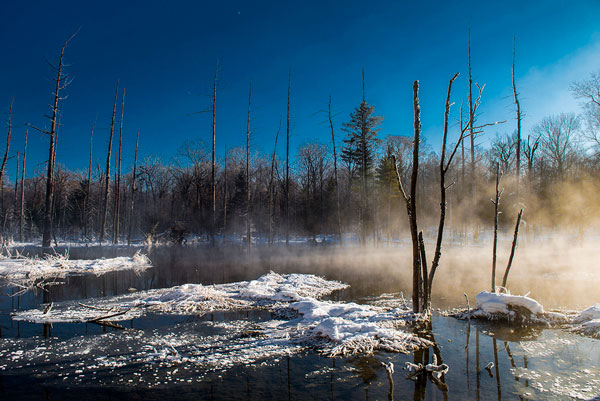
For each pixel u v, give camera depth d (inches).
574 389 182.2
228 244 1155.3
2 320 316.5
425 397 175.3
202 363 220.7
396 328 279.1
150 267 665.0
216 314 337.4
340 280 518.0
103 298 404.8
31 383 195.6
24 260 655.8
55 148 968.9
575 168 1243.8
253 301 381.7
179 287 414.9
